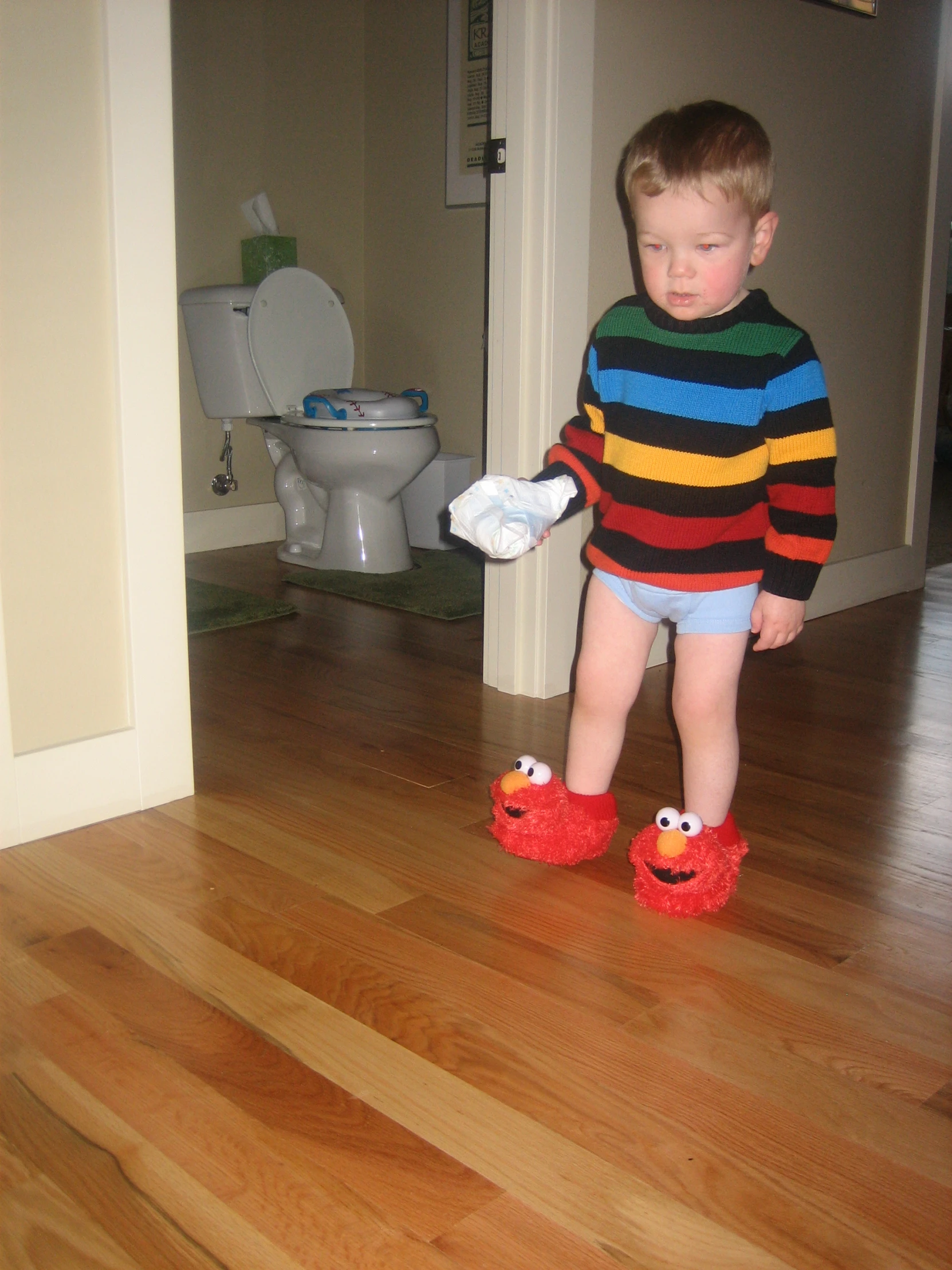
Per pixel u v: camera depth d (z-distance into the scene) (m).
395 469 3.16
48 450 1.48
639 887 1.41
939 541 3.98
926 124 2.88
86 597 1.56
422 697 2.19
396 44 3.66
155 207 1.50
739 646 1.36
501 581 2.18
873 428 2.94
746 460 1.28
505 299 2.03
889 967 1.29
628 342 1.32
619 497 1.35
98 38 1.42
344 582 3.10
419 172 3.69
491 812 1.67
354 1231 0.89
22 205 1.40
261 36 3.49
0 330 1.41
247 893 1.42
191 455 3.55
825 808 1.72
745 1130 1.01
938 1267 0.87
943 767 1.91
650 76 2.09
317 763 1.85
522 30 1.90
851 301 2.76
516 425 2.07
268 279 3.30
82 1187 0.93
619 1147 0.99
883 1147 1.00
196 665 2.38
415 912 1.38
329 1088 1.05
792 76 2.42
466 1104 1.04
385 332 3.92
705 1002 1.21
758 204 1.20
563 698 2.20
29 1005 1.17
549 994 1.21
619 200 2.09
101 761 1.60
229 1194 0.92
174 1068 1.08
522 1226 0.90
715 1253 0.88
